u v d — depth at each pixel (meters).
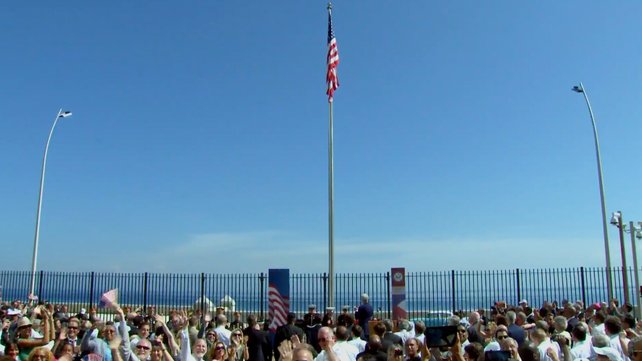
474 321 13.08
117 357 9.41
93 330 10.30
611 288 23.23
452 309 23.72
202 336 12.73
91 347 9.96
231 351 11.86
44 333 10.46
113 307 9.98
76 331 11.66
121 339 9.82
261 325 17.84
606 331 9.88
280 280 18.30
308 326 16.53
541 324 10.57
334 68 22.95
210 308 23.66
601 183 25.23
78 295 25.48
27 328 10.64
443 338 8.23
